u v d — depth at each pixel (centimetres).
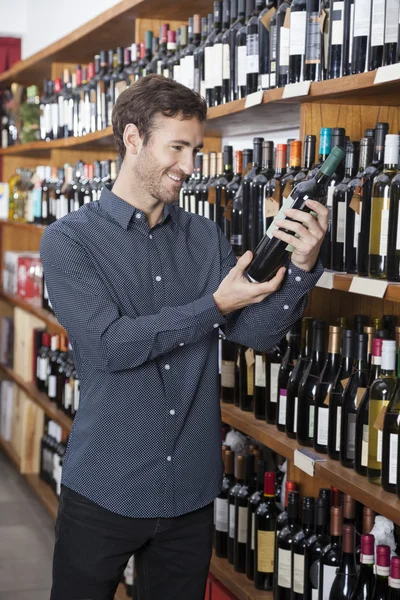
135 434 201
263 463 285
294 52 227
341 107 238
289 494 246
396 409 197
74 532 205
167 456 202
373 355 207
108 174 421
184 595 212
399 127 242
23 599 374
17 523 467
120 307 201
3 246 655
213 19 303
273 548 262
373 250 202
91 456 203
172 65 335
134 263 202
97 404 202
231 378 293
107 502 202
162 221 207
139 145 194
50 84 514
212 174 309
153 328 187
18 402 566
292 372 247
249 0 269
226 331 208
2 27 691
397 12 191
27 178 596
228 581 277
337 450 221
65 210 470
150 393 200
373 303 257
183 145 190
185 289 208
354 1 204
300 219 179
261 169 272
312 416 235
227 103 271
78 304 196
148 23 372
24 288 571
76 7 565
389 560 197
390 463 195
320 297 259
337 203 219
